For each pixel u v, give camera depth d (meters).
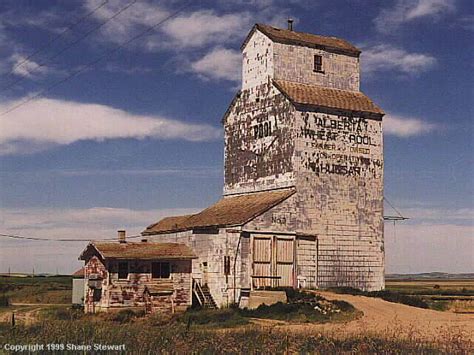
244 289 59.19
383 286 65.94
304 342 32.84
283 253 61.03
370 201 66.06
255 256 59.81
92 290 59.78
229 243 60.00
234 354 29.80
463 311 59.19
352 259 64.44
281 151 64.19
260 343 32.50
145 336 33.69
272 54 66.50
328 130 64.62
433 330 44.25
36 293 95.38
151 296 59.22
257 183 66.75
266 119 66.38
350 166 65.31
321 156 63.94
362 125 66.50
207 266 62.19
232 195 69.88
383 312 54.12
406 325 47.50
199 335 35.94
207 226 62.22
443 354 30.17
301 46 67.81
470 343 34.62
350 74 69.69
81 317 55.16
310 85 67.56
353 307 54.78
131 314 56.62
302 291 58.28
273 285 60.22
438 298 76.94
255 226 60.06
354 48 70.12
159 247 61.62
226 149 71.06
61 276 172.62
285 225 61.44
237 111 70.06
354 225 64.88
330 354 30.45
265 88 66.81
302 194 62.59
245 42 69.75
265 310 54.66
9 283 118.56
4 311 66.56
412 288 127.25
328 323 49.41
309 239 62.44
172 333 36.12
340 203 64.38
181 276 61.00
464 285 165.25
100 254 58.56
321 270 62.78
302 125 63.44
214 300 60.97
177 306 60.12
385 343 32.69
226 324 48.81
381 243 66.19
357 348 30.86
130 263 59.12
